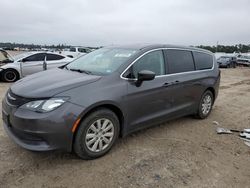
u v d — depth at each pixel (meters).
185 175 3.15
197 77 5.04
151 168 3.27
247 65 32.31
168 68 4.44
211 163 3.49
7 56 12.08
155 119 4.22
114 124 3.55
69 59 11.14
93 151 3.37
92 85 3.33
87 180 2.94
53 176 2.98
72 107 3.05
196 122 5.30
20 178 2.90
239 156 3.76
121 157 3.52
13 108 3.11
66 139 3.06
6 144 3.72
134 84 3.75
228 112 6.30
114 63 3.89
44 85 3.26
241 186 3.01
